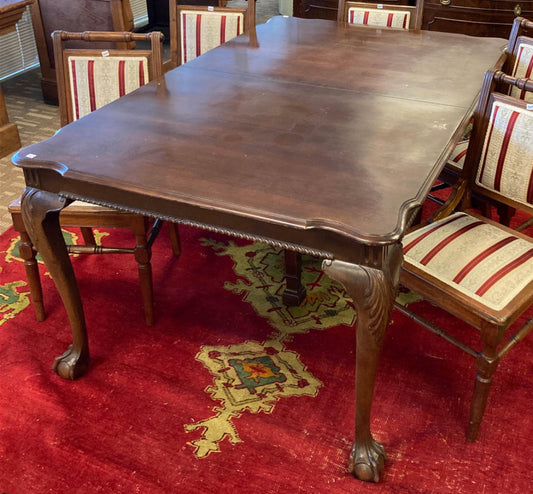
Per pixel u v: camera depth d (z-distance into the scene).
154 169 1.55
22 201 1.68
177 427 1.83
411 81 2.11
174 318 2.26
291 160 1.59
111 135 1.73
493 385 1.96
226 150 1.64
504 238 1.83
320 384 1.97
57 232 1.76
